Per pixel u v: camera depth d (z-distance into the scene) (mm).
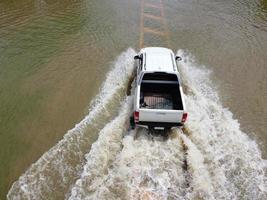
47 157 8008
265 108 10125
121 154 7969
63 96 10438
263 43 14773
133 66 12375
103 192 6988
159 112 8109
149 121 8406
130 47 14016
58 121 9281
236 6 19812
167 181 7281
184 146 8336
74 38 14664
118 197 6871
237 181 7352
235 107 10141
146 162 7758
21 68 12039
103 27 15969
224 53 13727
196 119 9406
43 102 10109
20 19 16531
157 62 9898
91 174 7465
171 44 14453
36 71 11867
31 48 13594
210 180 7320
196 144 8414
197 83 11453
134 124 8992
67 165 7758
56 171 7590
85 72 11914
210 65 12719
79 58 12938
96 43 14281
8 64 12289
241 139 8680
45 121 9266
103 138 8578
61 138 8641
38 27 15664
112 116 9555
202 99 10477
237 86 11312
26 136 8688
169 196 6926
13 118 9359
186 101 10312
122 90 10875
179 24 16781
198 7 19469
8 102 10047
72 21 16531
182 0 20594
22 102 10086
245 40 15055
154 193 6980
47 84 11078
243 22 17281
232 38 15250
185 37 15250
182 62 12867
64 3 19172
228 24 16953
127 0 20125
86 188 7109
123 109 9859
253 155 8141
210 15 18188
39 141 8539
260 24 17062
